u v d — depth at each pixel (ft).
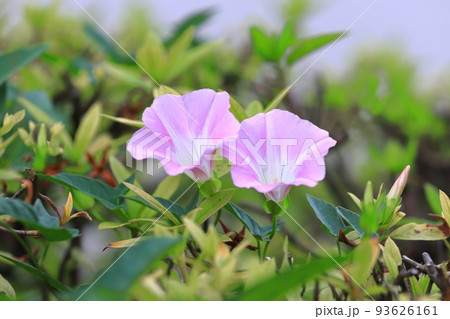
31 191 1.64
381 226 1.52
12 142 1.92
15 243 2.06
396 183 1.52
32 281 2.01
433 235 1.51
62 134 2.02
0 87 1.89
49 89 2.47
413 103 2.61
